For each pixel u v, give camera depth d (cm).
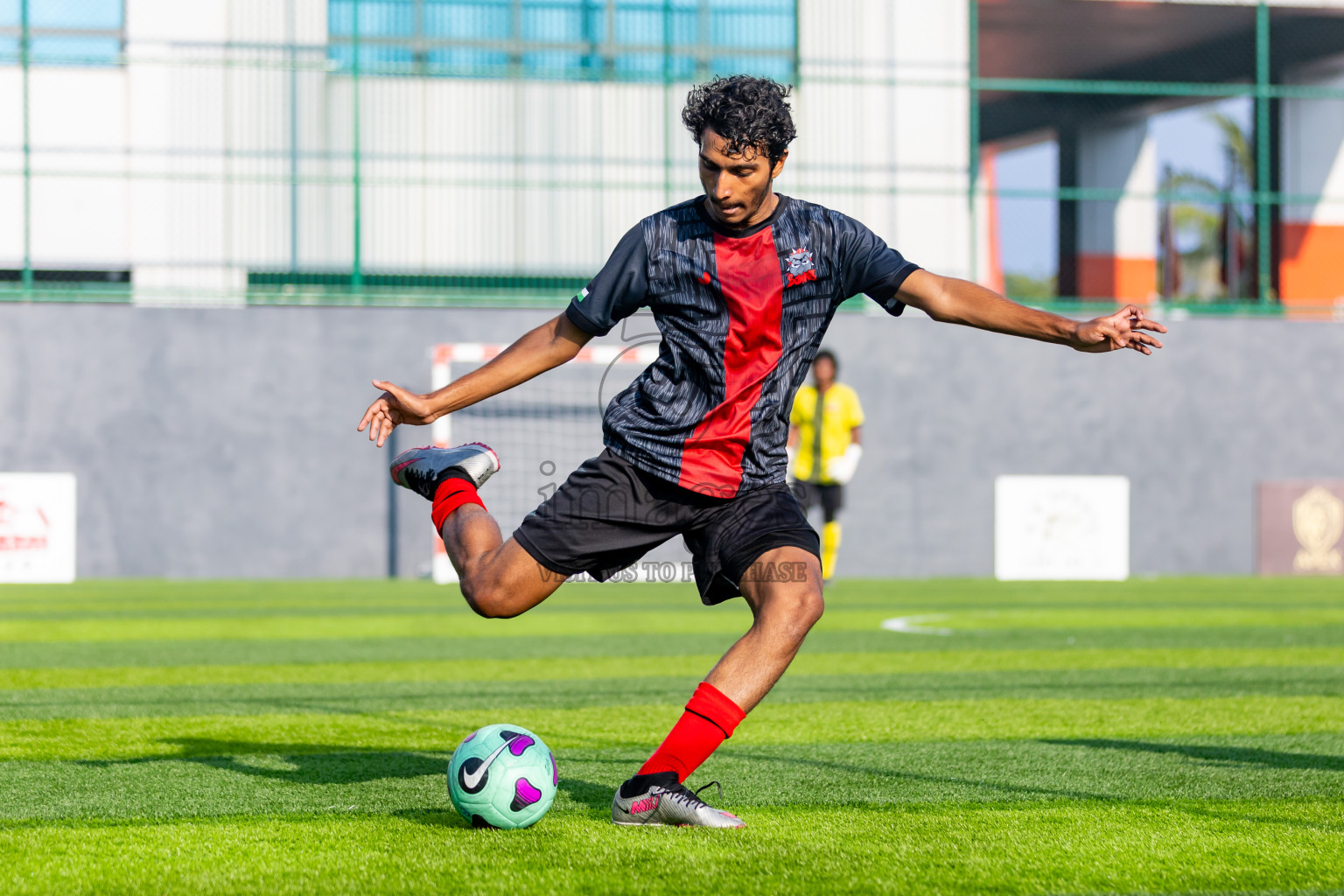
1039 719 784
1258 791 562
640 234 471
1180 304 2602
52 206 2309
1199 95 2627
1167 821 498
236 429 2267
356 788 560
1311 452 2520
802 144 2527
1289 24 3186
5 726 744
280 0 2422
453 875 405
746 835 465
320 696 881
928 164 2556
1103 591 2058
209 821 489
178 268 2333
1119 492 2394
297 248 2364
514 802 467
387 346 2305
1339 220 3141
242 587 2066
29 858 428
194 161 2355
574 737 708
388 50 2502
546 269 2448
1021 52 3491
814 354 484
